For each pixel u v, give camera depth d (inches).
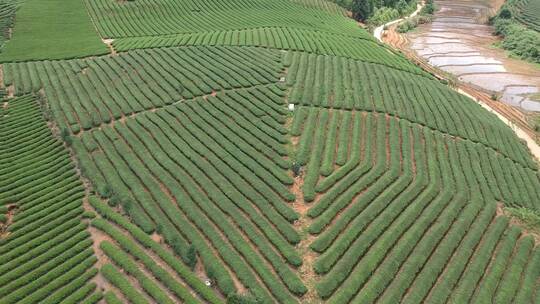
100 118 2659.9
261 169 2187.5
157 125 2583.7
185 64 3351.4
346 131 2551.7
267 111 2696.9
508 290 1673.2
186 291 1560.0
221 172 2182.6
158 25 4539.9
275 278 1630.2
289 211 1925.4
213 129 2532.0
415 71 3892.7
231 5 5260.8
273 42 3946.9
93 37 4116.6
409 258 1774.1
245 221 1878.7
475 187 2257.6
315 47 3895.2
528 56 4958.2
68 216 1919.3
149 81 3090.6
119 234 1806.1
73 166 2290.8
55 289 1598.2
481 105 3607.3
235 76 3139.8
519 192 2361.0
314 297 1590.8
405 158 2370.8
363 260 1733.5
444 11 7007.9
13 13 4559.5
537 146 3137.3
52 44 3887.8
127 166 2251.5
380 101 2947.8
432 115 2935.5
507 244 1892.2
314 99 2849.4
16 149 2434.8
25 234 1859.0
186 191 2076.8
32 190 2110.0
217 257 1731.1
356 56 3860.7
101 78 3147.1
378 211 1974.7
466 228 1966.0
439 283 1697.8
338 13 5925.2
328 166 2222.0
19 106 2854.3
